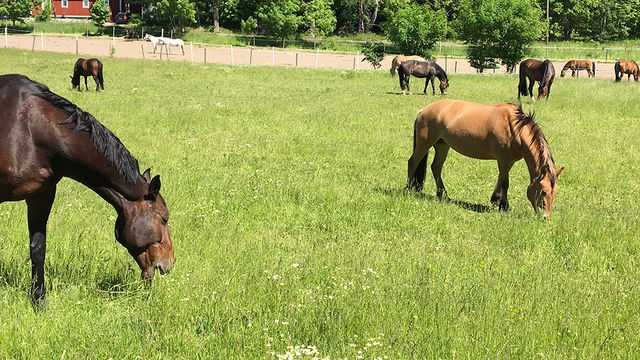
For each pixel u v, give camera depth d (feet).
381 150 54.75
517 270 26.08
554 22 277.23
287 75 123.75
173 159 47.14
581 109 79.15
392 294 21.03
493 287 22.82
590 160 52.65
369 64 187.01
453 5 259.19
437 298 20.84
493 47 150.00
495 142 37.17
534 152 35.60
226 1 253.03
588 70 162.40
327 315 18.76
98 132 18.43
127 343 17.11
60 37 222.48
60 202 32.40
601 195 43.68
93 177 18.58
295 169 46.50
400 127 66.69
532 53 222.69
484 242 30.53
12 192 17.89
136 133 55.83
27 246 24.53
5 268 21.36
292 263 24.93
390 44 245.24
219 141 55.16
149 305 19.42
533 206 35.78
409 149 56.70
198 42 226.17
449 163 52.31
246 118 68.28
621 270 27.55
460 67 181.47
